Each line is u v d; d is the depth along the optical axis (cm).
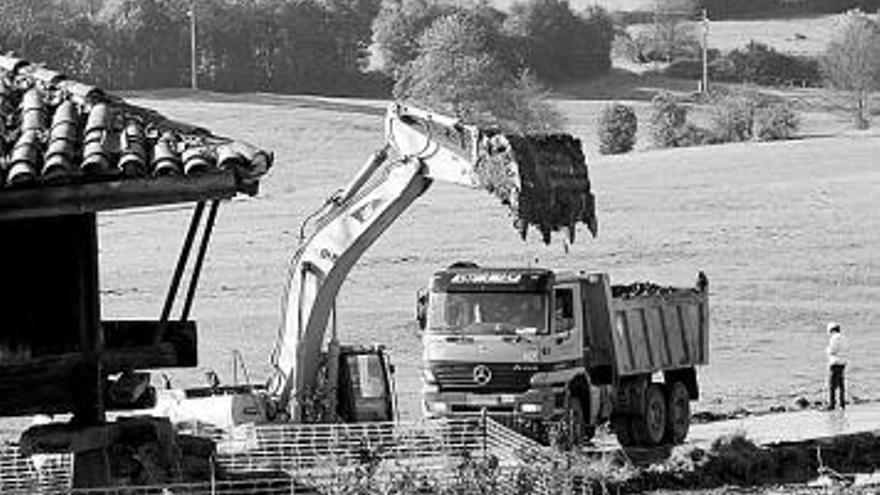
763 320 16338
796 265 18638
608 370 9719
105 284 17638
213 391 9100
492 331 9262
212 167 3822
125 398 4178
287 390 9081
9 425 9500
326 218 9162
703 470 8325
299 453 6925
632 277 18200
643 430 9850
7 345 4066
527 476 5256
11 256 4066
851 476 8475
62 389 4094
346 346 9538
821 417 11106
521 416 9188
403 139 9031
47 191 3809
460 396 9288
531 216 8656
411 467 5381
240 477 5200
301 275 9169
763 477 8475
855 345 15525
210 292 17275
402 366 13938
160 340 4203
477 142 8775
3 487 5488
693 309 10575
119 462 4244
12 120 3950
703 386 13288
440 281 9419
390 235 19975
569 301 9444
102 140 3831
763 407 12088
